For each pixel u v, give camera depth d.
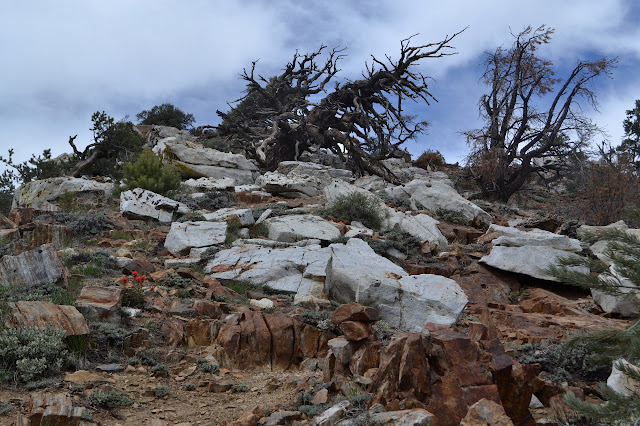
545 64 36.28
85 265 13.90
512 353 10.26
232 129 43.81
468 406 6.61
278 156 39.38
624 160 30.11
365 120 39.47
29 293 10.75
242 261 15.41
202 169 32.28
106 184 27.27
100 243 17.28
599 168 32.62
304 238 18.75
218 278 14.26
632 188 28.50
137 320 10.53
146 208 21.36
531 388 7.16
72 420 6.62
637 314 14.41
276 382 8.70
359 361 8.04
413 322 11.96
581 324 12.70
